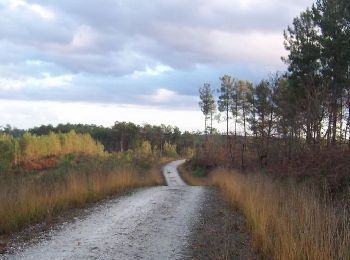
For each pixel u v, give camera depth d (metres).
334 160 13.88
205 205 14.28
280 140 31.84
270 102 34.59
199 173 52.25
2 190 10.90
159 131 121.31
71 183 14.38
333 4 22.38
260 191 12.05
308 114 21.67
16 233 8.99
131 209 12.85
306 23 25.20
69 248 7.83
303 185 12.15
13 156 42.56
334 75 22.34
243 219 10.85
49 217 10.52
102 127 124.62
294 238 6.17
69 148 65.94
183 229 9.81
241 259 6.94
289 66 25.25
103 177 18.27
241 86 54.28
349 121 21.02
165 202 14.86
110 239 8.62
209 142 65.12
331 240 5.66
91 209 12.63
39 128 122.88
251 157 41.16
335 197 10.04
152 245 8.22
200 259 7.20
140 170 31.12
